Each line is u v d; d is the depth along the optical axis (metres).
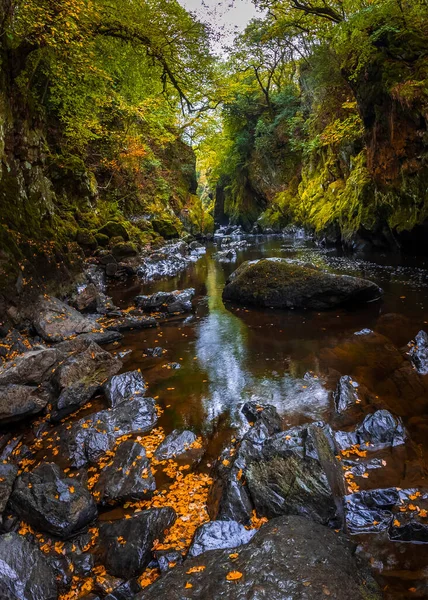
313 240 21.22
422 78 10.99
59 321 7.19
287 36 23.38
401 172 12.16
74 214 15.66
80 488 3.25
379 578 2.42
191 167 32.25
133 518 2.88
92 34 10.23
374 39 11.64
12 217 7.70
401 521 2.75
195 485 3.49
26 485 3.27
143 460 3.64
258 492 3.04
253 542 2.50
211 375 5.77
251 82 30.94
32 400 4.64
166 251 18.14
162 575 2.35
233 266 15.53
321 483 2.90
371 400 4.66
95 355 5.71
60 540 2.93
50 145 15.46
